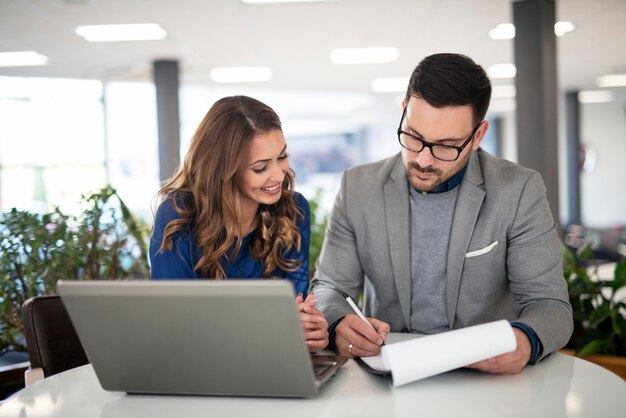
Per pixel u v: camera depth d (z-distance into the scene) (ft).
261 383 3.55
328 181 42.24
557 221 14.89
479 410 3.45
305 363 3.43
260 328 3.35
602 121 36.63
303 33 17.84
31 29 16.84
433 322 5.47
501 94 32.19
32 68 22.59
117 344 3.58
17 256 8.13
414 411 3.45
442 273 5.40
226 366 3.52
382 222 5.56
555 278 4.97
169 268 5.21
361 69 24.23
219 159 5.16
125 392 3.92
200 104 32.42
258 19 16.11
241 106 5.22
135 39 18.29
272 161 5.20
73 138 26.07
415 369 3.67
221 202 5.23
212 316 3.36
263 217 5.74
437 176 4.81
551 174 14.74
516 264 5.14
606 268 19.53
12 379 7.32
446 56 4.62
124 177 27.07
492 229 5.20
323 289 5.46
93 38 18.04
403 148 4.90
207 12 15.35
